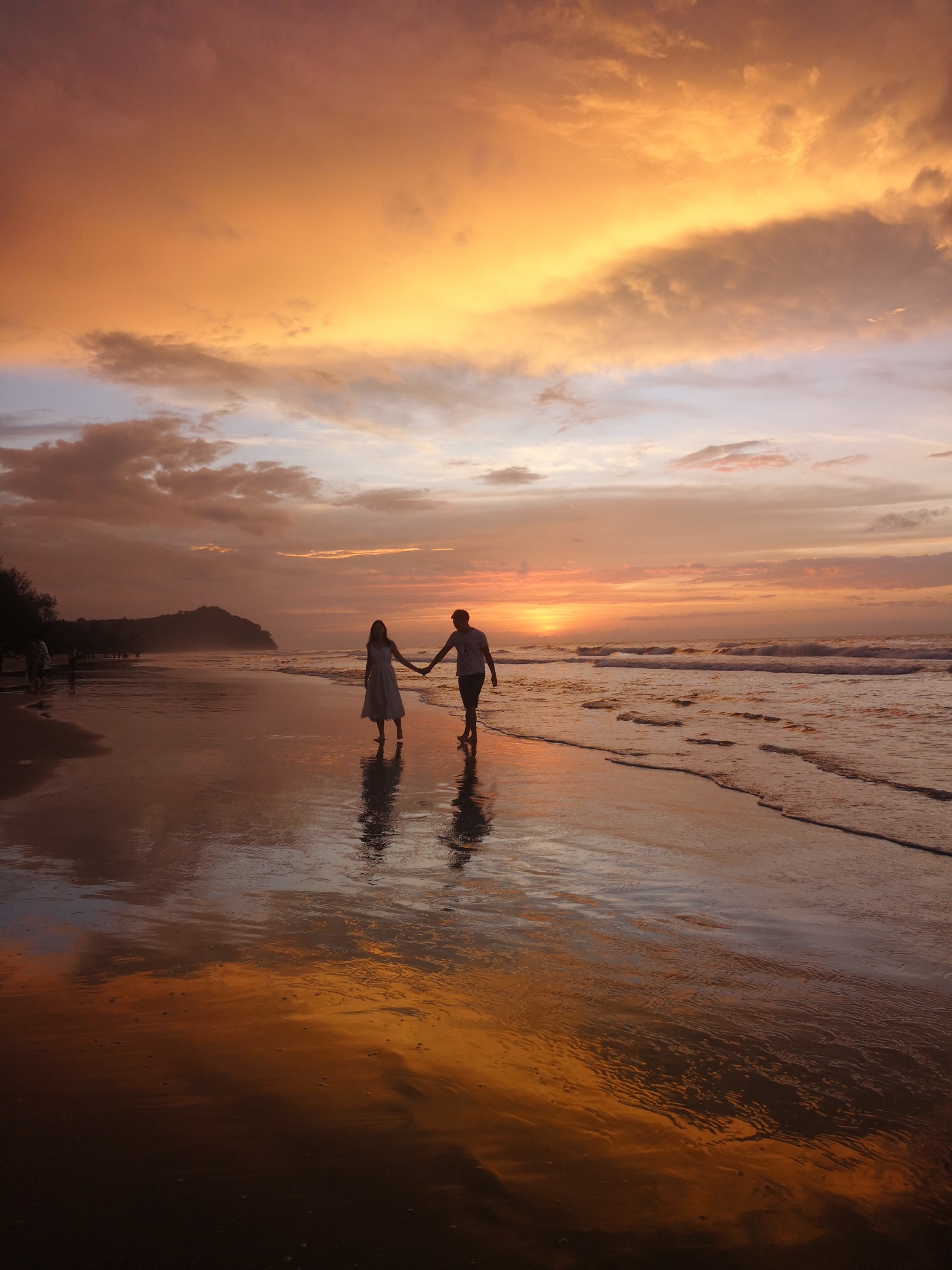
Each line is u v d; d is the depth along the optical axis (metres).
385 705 10.09
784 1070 2.33
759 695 16.34
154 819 5.70
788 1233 1.63
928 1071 2.34
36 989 2.77
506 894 4.07
